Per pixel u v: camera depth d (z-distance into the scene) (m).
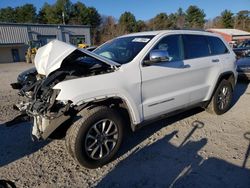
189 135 4.44
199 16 83.56
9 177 3.30
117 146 3.60
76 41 41.84
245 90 7.83
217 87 5.20
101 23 76.25
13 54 33.72
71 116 3.27
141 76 3.73
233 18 79.44
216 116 5.36
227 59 5.29
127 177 3.28
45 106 3.21
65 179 3.26
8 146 4.15
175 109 4.39
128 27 70.62
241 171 3.34
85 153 3.29
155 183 3.15
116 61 3.85
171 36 4.35
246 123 4.97
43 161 3.69
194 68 4.52
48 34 37.81
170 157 3.73
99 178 3.28
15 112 5.94
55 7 69.19
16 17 73.81
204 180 3.17
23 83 4.28
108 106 3.54
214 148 3.95
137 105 3.73
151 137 4.38
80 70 3.50
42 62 3.60
